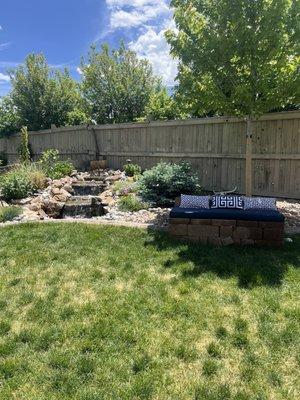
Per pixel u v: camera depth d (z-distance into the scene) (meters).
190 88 6.18
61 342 2.72
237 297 3.25
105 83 16.95
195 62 6.03
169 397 2.17
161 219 5.90
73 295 3.44
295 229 5.08
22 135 13.38
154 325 2.89
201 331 2.79
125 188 8.12
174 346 2.62
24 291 3.56
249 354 2.51
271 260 4.02
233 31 5.45
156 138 9.66
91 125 11.56
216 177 8.34
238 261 4.01
